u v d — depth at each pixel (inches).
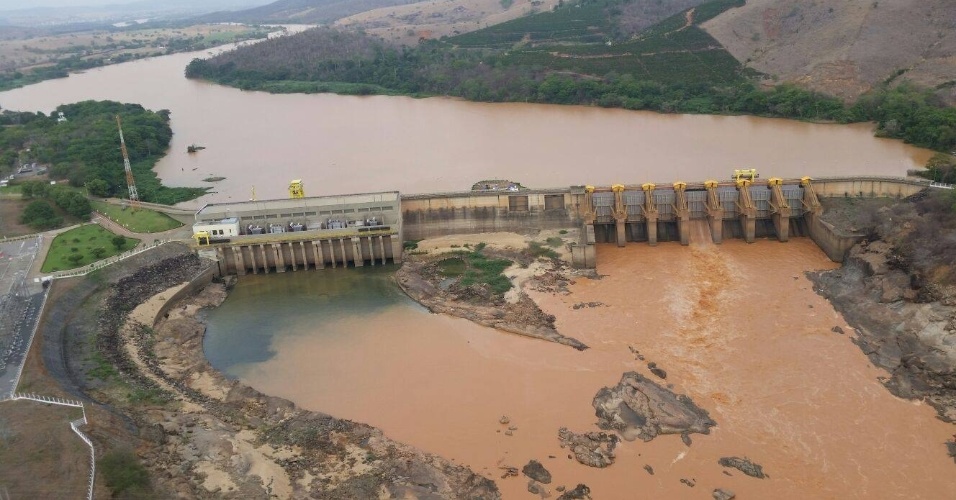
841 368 3292.3
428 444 2945.4
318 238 4694.9
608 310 3937.0
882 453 2778.1
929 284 3548.2
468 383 3361.2
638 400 3129.9
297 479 2711.6
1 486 2405.3
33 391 2999.5
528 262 4559.5
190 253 4697.3
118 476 2463.1
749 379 3255.4
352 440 2957.7
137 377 3376.0
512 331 3799.2
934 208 3971.5
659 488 2657.5
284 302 4335.6
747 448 2837.1
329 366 3577.8
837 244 4313.5
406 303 4237.2
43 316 3683.6
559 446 2898.6
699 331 3671.3
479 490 2669.8
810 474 2691.9
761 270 4323.3
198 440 2869.1
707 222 4857.3
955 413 2947.8
